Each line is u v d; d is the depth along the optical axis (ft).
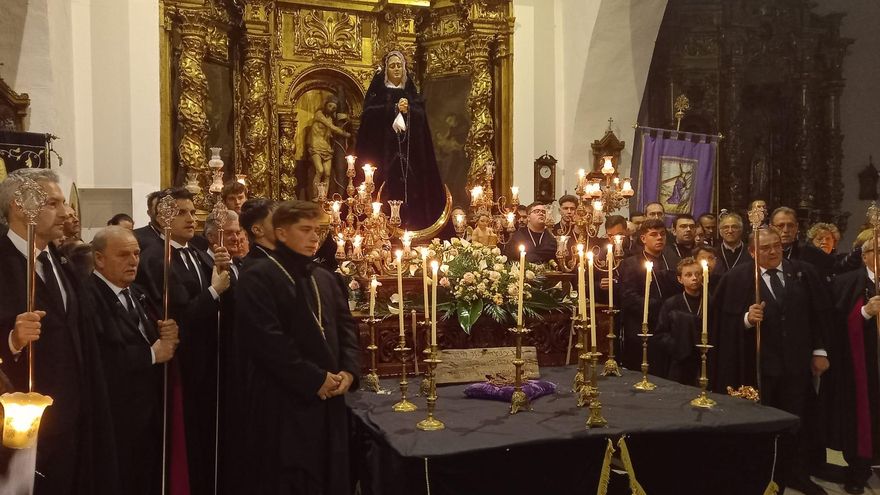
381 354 16.51
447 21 31.78
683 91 37.47
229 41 29.22
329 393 12.07
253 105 28.89
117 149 26.48
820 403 17.61
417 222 22.54
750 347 17.03
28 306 9.66
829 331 17.28
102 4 26.27
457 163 31.65
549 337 17.67
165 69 26.84
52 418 10.18
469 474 11.39
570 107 31.76
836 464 19.83
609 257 16.71
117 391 11.88
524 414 13.28
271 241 13.09
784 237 20.98
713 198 35.60
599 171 31.73
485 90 30.73
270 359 11.81
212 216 14.96
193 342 13.61
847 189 40.27
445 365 15.62
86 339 10.91
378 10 31.01
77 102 26.08
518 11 31.32
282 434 11.85
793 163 39.27
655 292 19.92
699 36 37.68
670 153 33.47
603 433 12.11
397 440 11.69
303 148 30.91
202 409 13.87
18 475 9.49
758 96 39.01
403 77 23.36
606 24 30.14
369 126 22.95
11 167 21.40
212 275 14.25
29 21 23.56
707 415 13.17
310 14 30.37
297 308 12.26
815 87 39.45
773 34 38.99
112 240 12.18
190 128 27.04
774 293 16.97
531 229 23.70
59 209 10.66
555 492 11.96
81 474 10.61
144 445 12.22
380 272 17.79
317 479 11.87
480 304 16.47
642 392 15.10
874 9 39.91
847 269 22.09
